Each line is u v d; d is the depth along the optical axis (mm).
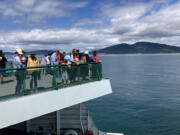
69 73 9164
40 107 7469
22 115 6871
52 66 8305
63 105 8383
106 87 10859
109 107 30672
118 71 98938
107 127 21766
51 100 7922
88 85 9742
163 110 28094
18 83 7113
